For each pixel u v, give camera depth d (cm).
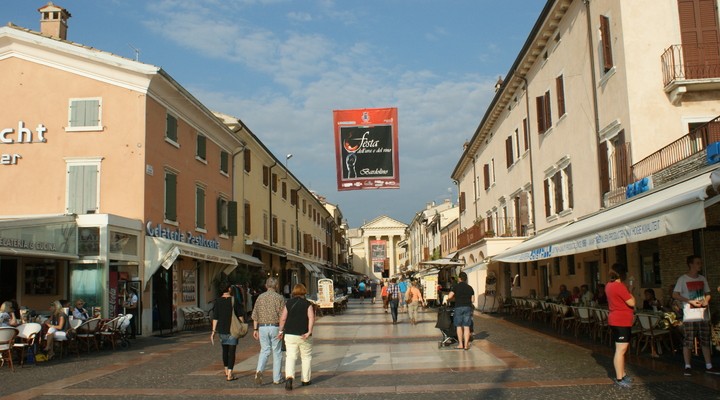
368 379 1044
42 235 1642
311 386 991
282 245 4259
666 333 1179
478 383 970
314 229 5806
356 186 2080
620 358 905
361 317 2825
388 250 11894
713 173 825
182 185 2369
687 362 990
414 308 2311
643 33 1581
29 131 2027
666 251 1446
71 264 1806
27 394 952
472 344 1517
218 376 1112
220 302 1069
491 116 3278
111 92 2038
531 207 2611
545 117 2325
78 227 1816
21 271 1841
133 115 2022
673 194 1105
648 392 852
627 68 1580
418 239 8612
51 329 1416
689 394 825
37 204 1994
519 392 885
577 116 1981
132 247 1939
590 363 1139
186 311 2292
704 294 996
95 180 1997
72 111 2031
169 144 2238
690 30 1566
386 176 2080
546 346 1433
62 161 2011
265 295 1044
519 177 2797
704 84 1506
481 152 3844
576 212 2017
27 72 2056
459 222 4812
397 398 873
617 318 912
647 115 1560
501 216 3228
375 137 2088
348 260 10325
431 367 1156
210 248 2588
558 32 2150
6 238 1498
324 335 1886
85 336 1509
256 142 3391
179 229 2322
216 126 2711
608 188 1738
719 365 1041
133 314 1922
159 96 2130
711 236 1288
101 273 1800
